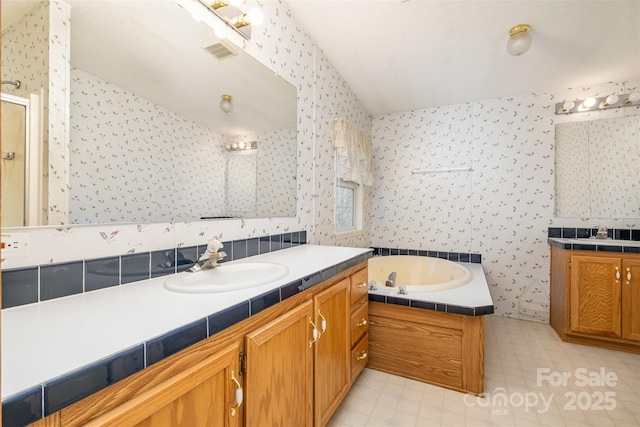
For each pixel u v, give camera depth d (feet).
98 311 2.54
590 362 6.64
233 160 5.04
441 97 9.78
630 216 8.28
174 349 2.15
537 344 7.54
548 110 9.07
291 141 6.49
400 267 10.41
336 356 4.65
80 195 3.10
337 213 9.52
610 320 7.18
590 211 8.63
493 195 9.72
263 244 5.57
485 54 7.33
